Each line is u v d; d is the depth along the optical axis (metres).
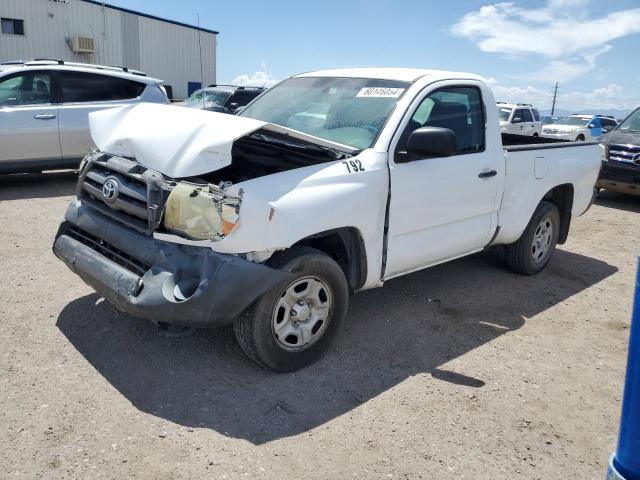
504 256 6.11
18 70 8.61
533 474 2.91
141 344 3.90
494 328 4.62
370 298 5.05
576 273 6.24
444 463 2.93
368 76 4.68
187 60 34.78
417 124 4.25
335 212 3.58
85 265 3.71
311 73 5.24
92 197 3.98
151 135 3.56
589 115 27.52
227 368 3.67
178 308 3.16
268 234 3.25
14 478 2.61
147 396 3.31
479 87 4.83
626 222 9.01
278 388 3.49
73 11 29.36
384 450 2.99
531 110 21.66
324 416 3.25
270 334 3.45
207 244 3.22
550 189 5.66
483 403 3.50
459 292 5.35
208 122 3.48
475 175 4.70
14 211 7.42
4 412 3.08
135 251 3.48
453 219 4.63
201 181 3.46
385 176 3.94
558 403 3.58
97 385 3.39
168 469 2.73
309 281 3.59
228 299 3.18
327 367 3.78
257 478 2.71
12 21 27.73
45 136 8.72
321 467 2.83
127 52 31.84
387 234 4.05
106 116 4.22
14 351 3.72
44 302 4.50
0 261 5.41
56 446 2.84
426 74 4.52
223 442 2.96
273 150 4.25
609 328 4.79
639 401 2.01
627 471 2.06
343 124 4.32
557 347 4.36
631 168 9.70
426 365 3.93
